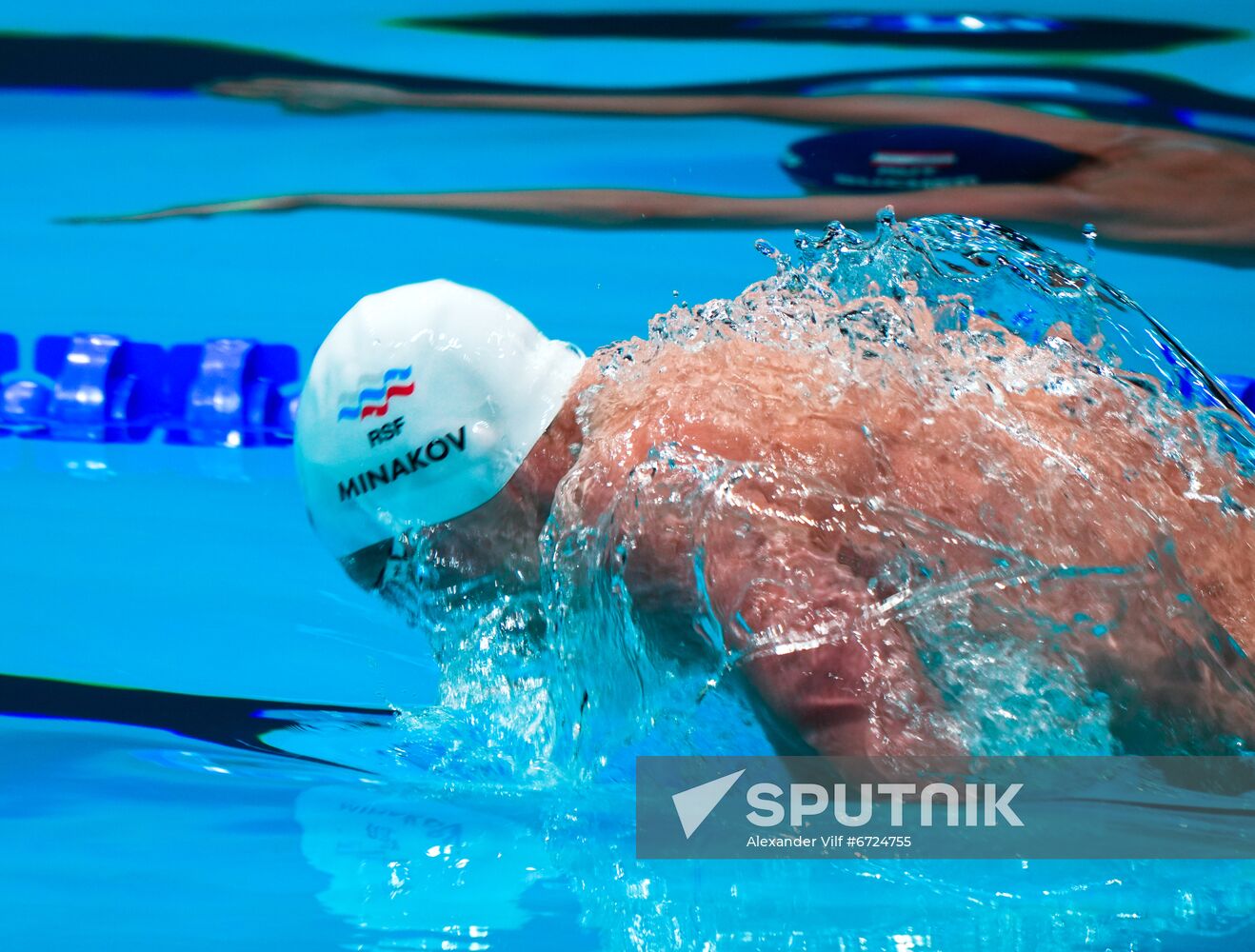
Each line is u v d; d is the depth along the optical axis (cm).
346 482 647
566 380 635
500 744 652
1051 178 1554
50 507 1073
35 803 566
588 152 1697
